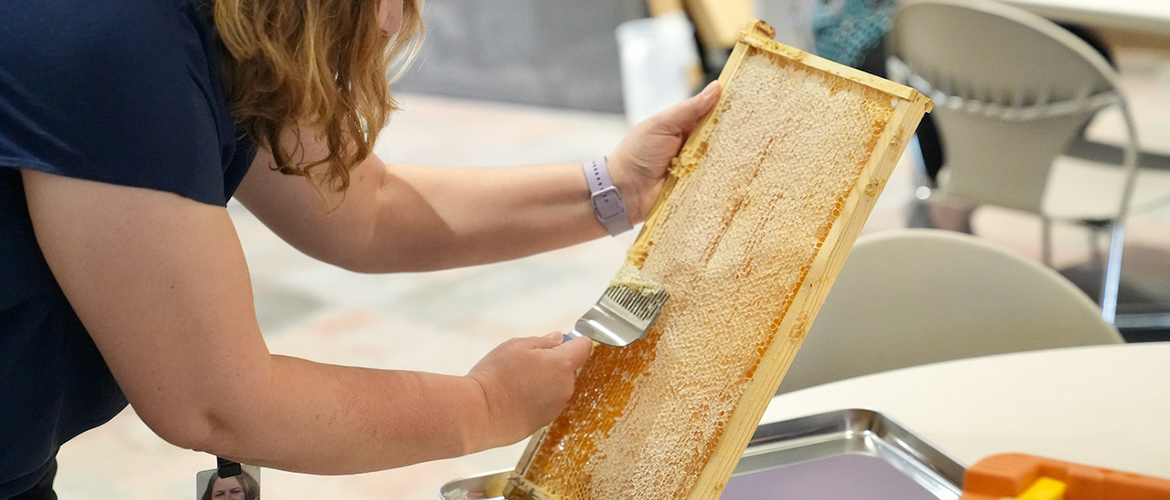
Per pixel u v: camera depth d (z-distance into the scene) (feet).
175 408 2.37
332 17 2.36
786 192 2.90
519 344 2.89
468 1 17.17
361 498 7.32
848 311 4.50
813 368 4.44
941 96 8.13
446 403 2.68
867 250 4.53
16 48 2.09
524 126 16.25
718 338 2.83
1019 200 7.88
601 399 2.98
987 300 4.57
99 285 2.23
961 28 7.60
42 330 2.45
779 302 2.76
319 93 2.37
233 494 2.88
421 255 3.51
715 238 2.99
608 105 16.30
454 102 17.98
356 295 10.73
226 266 2.33
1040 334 4.52
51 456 2.72
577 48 16.28
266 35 2.26
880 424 3.43
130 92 2.14
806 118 2.94
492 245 3.55
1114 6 8.05
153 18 2.19
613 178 3.47
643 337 2.97
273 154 2.61
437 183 3.54
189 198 2.25
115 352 2.32
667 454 2.77
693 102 3.22
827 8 10.53
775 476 3.24
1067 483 2.86
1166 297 9.45
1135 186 7.79
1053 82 7.36
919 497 3.09
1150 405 3.50
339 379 2.59
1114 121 13.96
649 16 15.47
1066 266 10.22
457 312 10.23
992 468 2.87
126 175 2.16
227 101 2.43
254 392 2.40
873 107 2.80
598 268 11.09
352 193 3.32
